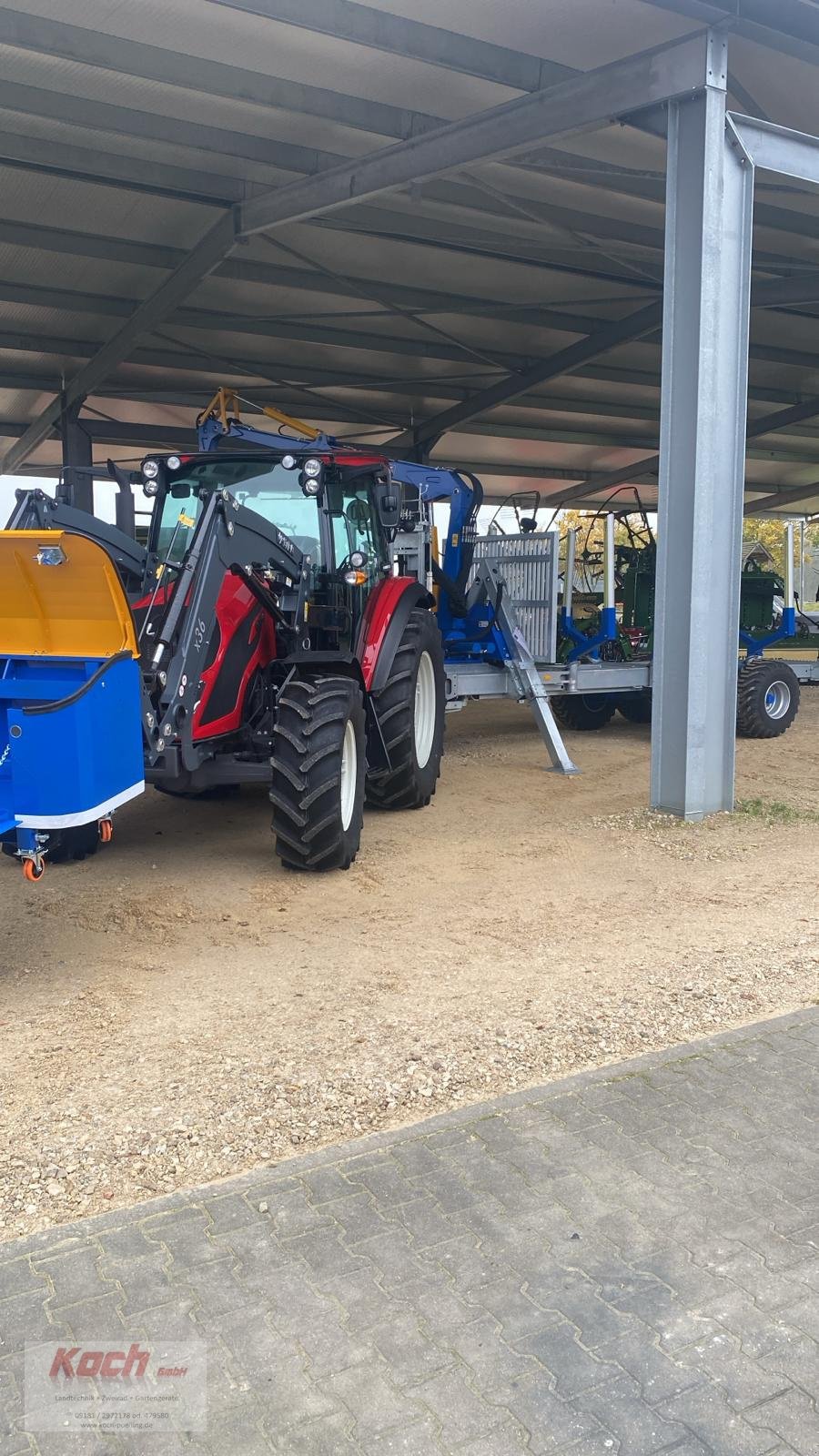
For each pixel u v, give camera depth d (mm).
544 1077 3490
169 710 5203
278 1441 2025
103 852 6480
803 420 19250
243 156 8547
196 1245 2594
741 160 6773
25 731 3918
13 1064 3598
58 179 8930
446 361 14781
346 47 7230
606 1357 2230
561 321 13211
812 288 11477
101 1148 3045
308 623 6570
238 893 5625
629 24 7074
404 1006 4082
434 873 6008
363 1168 2922
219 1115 3221
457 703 9211
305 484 6035
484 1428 2051
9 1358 2236
